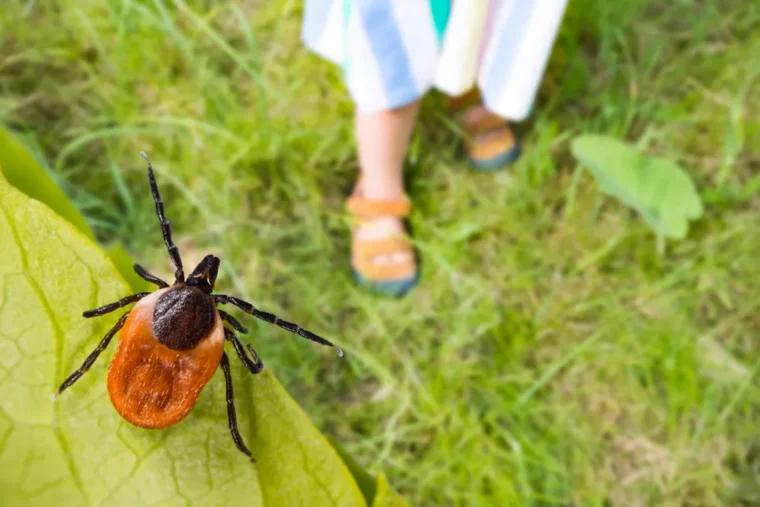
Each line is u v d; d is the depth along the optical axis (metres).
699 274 1.42
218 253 1.40
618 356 1.38
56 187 0.60
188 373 0.73
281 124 1.45
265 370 0.51
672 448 1.36
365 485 0.54
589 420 1.37
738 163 1.48
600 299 1.40
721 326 1.40
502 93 1.32
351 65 1.26
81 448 0.48
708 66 1.51
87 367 0.49
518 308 1.41
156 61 1.46
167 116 1.45
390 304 1.40
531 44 1.27
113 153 1.42
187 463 0.49
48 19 1.47
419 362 1.38
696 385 1.37
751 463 1.36
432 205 1.44
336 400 1.37
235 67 1.48
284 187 1.42
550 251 1.43
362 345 1.38
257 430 0.50
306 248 1.41
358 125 1.35
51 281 0.49
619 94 1.50
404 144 1.36
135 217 1.39
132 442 0.49
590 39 1.52
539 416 1.36
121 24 1.44
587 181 1.46
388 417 1.36
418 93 1.27
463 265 1.42
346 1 1.24
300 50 1.48
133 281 0.65
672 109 1.48
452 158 1.46
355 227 1.43
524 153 1.47
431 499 1.33
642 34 1.53
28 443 0.46
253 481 0.49
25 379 0.47
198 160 1.42
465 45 1.23
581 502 1.34
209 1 1.50
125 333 0.72
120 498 0.48
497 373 1.38
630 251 1.43
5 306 0.48
